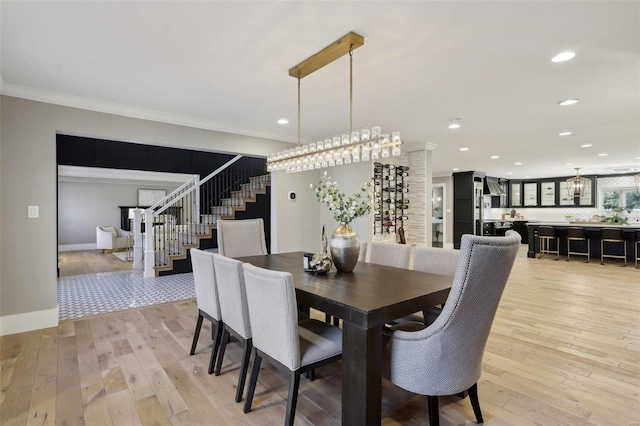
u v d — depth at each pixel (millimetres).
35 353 2680
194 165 7824
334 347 1880
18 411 1914
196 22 2014
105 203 10328
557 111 3816
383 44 2281
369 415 1581
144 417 1871
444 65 2611
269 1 1803
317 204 5648
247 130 4660
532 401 2025
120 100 3465
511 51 2377
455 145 5887
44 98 3229
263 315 1820
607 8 1850
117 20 1990
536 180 11531
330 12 1906
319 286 2020
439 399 2070
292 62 2559
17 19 1972
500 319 3477
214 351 2385
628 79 2879
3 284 3072
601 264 6832
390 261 3008
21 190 3145
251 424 1826
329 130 4754
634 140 5371
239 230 3568
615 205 10109
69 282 5305
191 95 3309
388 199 5875
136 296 4445
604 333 3096
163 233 6430
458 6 1846
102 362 2529
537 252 7988
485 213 10820
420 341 1602
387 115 4008
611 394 2098
